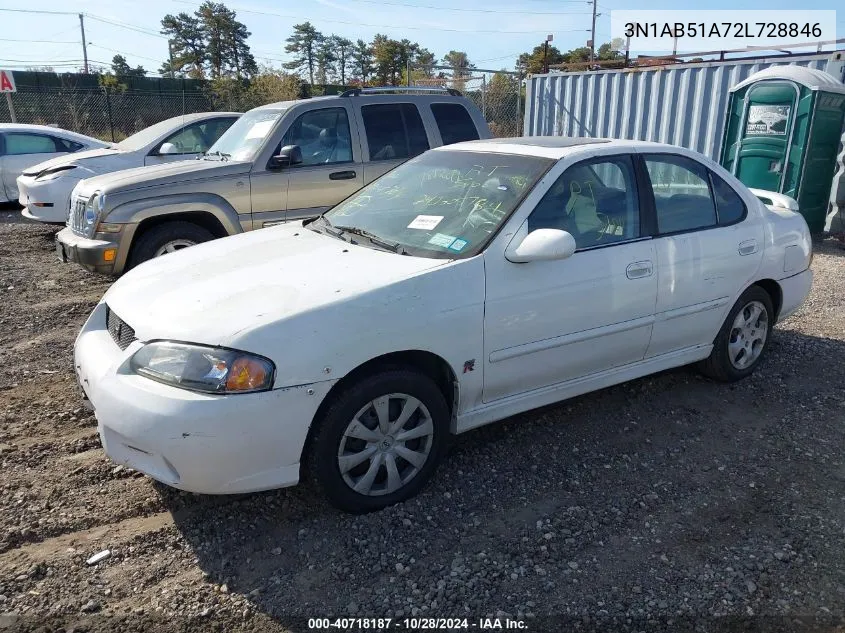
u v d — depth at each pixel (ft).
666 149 13.87
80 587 8.80
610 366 12.98
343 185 22.63
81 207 20.52
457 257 10.98
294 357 9.16
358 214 13.44
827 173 30.30
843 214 29.45
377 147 23.25
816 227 31.12
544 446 12.59
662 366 13.94
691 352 14.38
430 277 10.41
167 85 114.21
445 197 12.69
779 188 29.78
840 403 14.47
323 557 9.46
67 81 106.73
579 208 12.29
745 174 30.78
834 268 26.37
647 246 12.90
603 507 10.69
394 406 10.38
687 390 15.11
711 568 9.29
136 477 11.30
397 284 10.14
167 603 8.57
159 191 20.01
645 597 8.74
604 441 12.80
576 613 8.47
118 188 19.63
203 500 10.71
